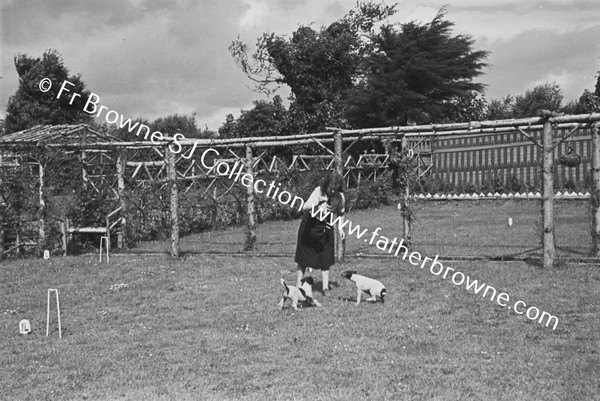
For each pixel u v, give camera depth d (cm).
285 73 3891
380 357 729
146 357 755
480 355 731
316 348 770
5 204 1673
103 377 691
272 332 847
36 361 750
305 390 632
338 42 3853
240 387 646
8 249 1675
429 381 649
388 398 607
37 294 1150
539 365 692
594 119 1227
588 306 945
